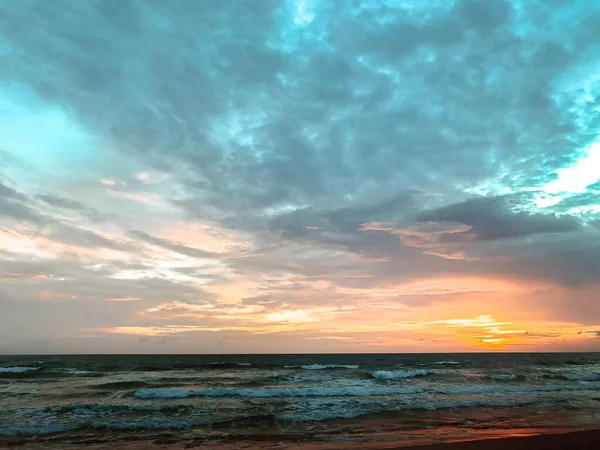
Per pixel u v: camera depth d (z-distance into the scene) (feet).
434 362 145.59
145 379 81.71
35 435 33.68
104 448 29.63
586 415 42.78
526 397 55.98
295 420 39.96
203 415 42.52
